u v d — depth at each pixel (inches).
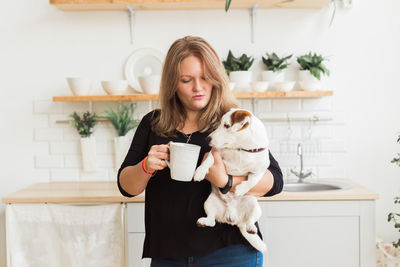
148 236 52.4
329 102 107.7
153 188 51.2
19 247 88.2
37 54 108.0
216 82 49.1
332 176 108.7
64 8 103.6
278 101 107.8
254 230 48.4
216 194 50.7
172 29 107.0
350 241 85.7
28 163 109.4
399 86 106.4
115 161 108.8
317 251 86.2
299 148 104.0
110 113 105.3
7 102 108.6
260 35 107.0
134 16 106.9
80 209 86.8
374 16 106.0
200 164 50.4
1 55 107.9
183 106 53.0
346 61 106.8
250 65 103.8
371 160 107.8
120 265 86.8
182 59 48.1
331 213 85.4
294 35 106.7
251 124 46.2
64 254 87.6
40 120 108.8
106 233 87.0
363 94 107.1
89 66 108.0
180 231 49.6
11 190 109.7
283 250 86.4
